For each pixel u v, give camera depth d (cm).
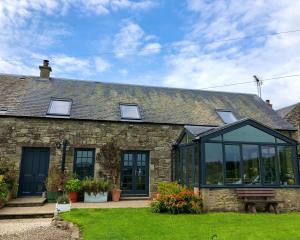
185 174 1089
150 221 713
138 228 636
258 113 1541
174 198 851
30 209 907
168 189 935
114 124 1245
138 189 1244
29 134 1152
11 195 1063
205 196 882
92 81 1562
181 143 1182
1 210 885
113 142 1223
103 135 1223
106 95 1423
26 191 1127
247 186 926
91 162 1209
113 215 782
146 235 577
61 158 1157
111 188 1162
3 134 1130
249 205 897
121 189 1223
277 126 1422
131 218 746
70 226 661
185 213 838
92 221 701
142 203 1071
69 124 1198
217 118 1406
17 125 1148
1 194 909
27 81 1425
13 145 1130
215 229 638
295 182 976
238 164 942
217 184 908
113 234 579
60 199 851
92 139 1208
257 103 1684
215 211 880
